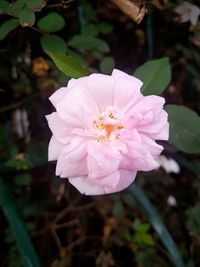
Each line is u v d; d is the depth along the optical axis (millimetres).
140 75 129
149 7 171
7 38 171
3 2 133
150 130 111
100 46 158
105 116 109
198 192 230
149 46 194
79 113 105
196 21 182
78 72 126
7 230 199
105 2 175
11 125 215
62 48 142
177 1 176
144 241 204
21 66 189
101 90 111
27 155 188
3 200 171
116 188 115
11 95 203
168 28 196
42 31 141
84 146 110
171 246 187
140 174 209
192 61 209
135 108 110
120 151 110
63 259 211
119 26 191
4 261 209
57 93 113
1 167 188
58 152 113
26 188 215
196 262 216
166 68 129
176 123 127
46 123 212
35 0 131
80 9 169
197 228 203
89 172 109
